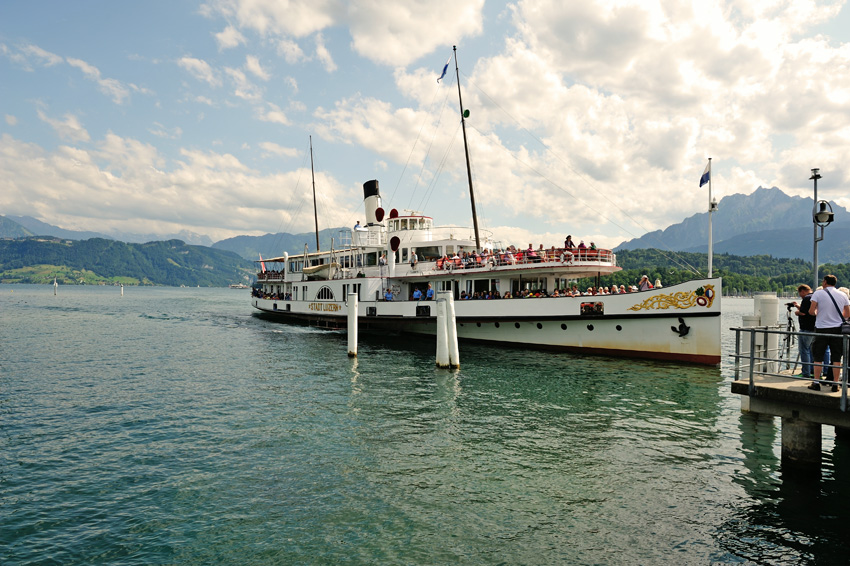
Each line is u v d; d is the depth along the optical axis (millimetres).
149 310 88188
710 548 9195
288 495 11398
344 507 10828
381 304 40000
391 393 21250
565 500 11180
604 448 14523
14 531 9797
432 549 9195
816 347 11477
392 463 13328
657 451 14266
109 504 10953
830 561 8758
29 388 22234
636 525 10062
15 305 98062
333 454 13977
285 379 24188
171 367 27578
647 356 28359
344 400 20016
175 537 9609
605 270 31828
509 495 11430
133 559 8891
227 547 9266
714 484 11977
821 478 12250
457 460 13562
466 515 10500
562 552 9086
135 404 19359
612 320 29344
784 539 9508
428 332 40062
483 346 34781
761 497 11258
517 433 15898
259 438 15312
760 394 11508
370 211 47031
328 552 9094
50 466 13070
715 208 26344
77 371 26438
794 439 12188
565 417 17703
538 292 32875
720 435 15719
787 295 176125
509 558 8898
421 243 39812
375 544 9359
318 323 49469
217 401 19828
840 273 182250
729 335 49625
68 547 9250
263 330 47812
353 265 47438
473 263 35219
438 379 24141
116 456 13797
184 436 15484
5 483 12000
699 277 27922
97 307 94938
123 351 34062
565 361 28703
